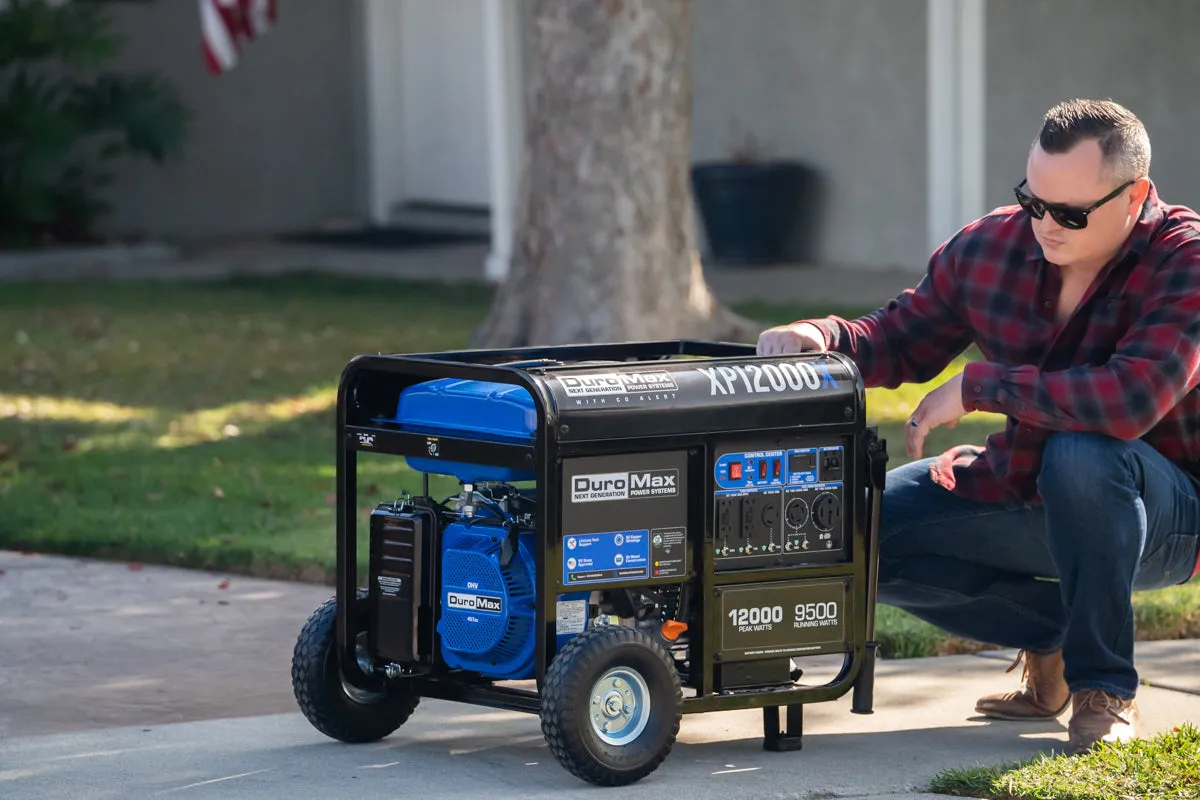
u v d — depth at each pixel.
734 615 6.13
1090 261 6.31
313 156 31.17
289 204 30.97
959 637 7.37
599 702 5.88
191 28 29.73
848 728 6.82
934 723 6.89
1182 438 6.51
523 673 6.07
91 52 26.30
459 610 6.12
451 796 5.90
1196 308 6.09
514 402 5.86
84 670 7.85
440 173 30.86
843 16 24.27
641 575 5.96
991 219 6.71
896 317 6.89
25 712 7.16
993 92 22.59
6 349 18.25
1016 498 6.59
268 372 16.88
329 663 6.47
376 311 20.81
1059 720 6.91
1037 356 6.56
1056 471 6.12
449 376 6.07
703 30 25.94
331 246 28.48
